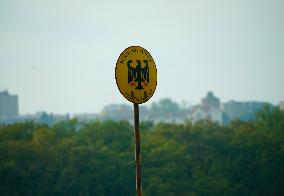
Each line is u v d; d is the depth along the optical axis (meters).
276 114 147.88
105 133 137.12
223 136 131.50
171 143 128.50
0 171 107.69
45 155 115.94
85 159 118.56
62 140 126.31
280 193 121.75
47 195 110.00
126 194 117.94
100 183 115.19
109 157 120.81
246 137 128.12
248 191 117.88
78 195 112.56
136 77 19.94
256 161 122.19
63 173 111.62
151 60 20.34
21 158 114.31
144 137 135.38
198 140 131.38
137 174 19.59
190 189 115.56
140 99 19.95
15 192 106.94
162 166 121.75
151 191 112.12
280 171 122.38
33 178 111.12
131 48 19.95
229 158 125.56
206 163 125.38
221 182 116.56
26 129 137.88
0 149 115.56
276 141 128.12
